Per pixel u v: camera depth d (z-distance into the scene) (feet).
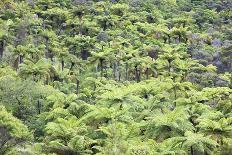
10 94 161.07
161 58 230.48
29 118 159.74
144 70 247.29
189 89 193.88
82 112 152.56
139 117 147.64
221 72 256.93
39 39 275.18
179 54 242.99
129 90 158.51
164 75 222.48
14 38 253.24
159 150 113.29
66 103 162.09
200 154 119.03
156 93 177.58
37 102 167.73
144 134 132.77
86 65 246.68
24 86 164.86
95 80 209.67
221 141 120.16
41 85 173.47
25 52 228.02
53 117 152.35
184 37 288.51
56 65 240.53
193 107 148.46
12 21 282.15
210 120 121.70
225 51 267.80
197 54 268.41
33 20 293.23
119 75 242.37
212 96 173.37
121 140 119.55
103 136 135.54
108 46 261.44
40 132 152.35
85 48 270.46
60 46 266.98
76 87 219.20
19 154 113.19
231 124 126.93
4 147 116.57
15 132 121.70
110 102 150.71
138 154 104.27
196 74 222.89
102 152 110.73
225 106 156.35
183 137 111.65
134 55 246.47
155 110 153.38
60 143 111.65
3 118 122.52
